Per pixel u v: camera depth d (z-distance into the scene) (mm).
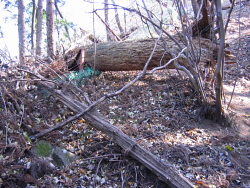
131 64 5266
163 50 4746
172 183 2381
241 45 7930
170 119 3855
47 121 3646
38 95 4191
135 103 4371
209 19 4098
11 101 3588
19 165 2557
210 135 3510
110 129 3018
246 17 10656
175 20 8961
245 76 5961
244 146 3279
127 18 10648
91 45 5766
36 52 8070
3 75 3895
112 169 2832
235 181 2629
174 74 5621
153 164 2578
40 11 8227
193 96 4418
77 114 3262
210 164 2848
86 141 3260
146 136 3400
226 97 4805
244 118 4023
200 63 4375
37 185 2469
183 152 3031
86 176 2695
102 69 5715
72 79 4918
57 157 2910
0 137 2852
